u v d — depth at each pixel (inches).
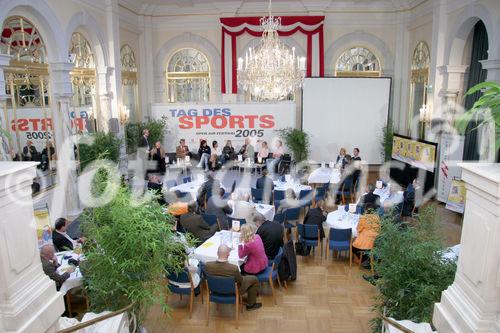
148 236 132.3
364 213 244.7
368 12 460.8
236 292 174.6
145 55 478.3
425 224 156.4
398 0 444.1
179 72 490.6
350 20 463.5
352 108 460.1
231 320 182.7
